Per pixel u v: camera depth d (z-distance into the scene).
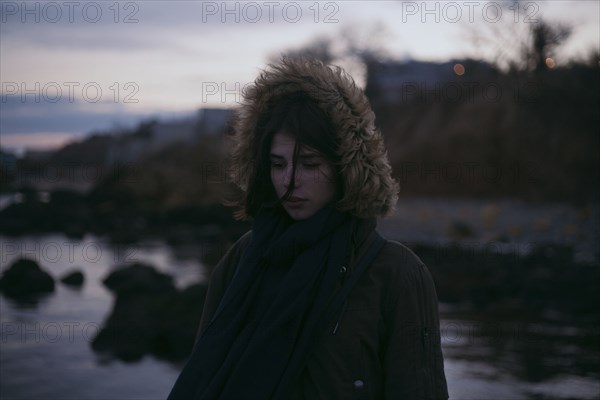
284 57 2.03
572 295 11.63
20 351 7.74
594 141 25.72
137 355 7.58
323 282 1.90
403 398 1.87
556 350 7.83
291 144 1.94
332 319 1.88
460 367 6.95
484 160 32.78
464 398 5.83
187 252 19.78
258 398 1.82
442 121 38.28
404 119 41.06
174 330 8.23
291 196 1.95
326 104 1.94
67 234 24.19
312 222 1.94
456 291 12.26
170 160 37.31
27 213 26.81
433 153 35.44
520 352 7.66
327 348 1.87
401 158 36.25
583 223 22.22
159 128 46.66
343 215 1.98
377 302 1.92
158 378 6.79
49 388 6.29
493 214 24.69
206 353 1.92
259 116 2.03
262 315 1.91
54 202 32.84
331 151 1.93
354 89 1.97
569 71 26.14
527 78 29.17
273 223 2.04
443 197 32.47
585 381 6.46
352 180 1.93
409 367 1.88
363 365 1.88
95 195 33.53
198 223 27.33
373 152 1.96
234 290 1.96
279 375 1.83
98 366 7.17
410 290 1.93
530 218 23.95
